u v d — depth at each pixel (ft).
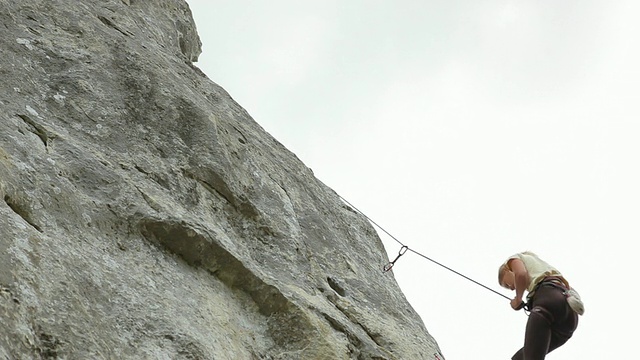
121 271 24.98
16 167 24.99
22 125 28.22
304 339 28.07
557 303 28.30
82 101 32.71
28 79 31.86
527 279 29.58
